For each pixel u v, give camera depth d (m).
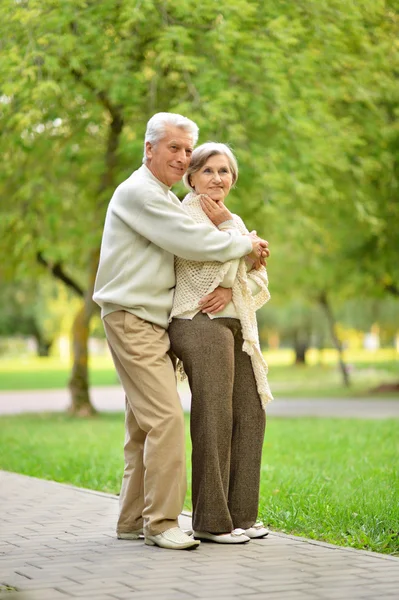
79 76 16.84
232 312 5.86
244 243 5.78
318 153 16.50
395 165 21.17
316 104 16.73
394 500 7.08
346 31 17.05
